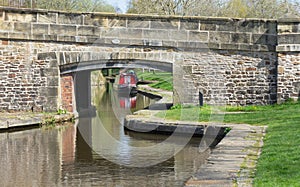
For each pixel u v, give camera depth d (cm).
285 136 1301
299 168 934
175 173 1217
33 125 1986
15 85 2098
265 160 1020
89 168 1277
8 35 2062
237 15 4694
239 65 2095
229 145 1219
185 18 2064
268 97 2109
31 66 2095
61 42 2075
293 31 2069
